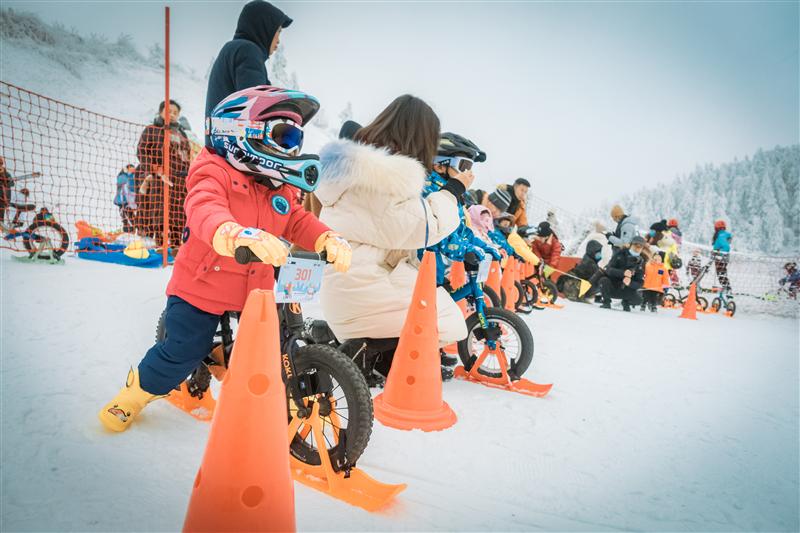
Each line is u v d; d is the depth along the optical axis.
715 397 3.41
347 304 2.50
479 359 3.19
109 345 2.95
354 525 1.41
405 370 2.40
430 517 1.52
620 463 2.16
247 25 3.12
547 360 4.02
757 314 10.25
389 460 1.94
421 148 2.71
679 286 10.48
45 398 2.07
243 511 1.06
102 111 32.09
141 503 1.39
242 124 1.59
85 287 4.54
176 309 1.76
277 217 1.79
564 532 1.52
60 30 37.38
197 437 1.91
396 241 2.47
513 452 2.15
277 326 1.16
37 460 1.57
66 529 1.22
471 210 4.36
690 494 1.92
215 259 1.72
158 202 7.10
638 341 5.39
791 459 2.39
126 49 41.62
